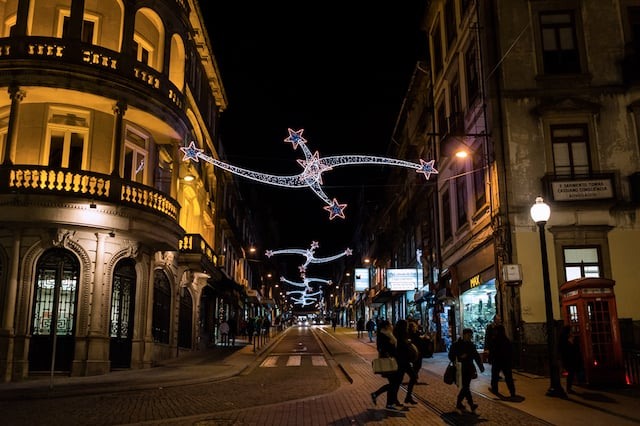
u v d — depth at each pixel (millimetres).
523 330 18094
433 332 29984
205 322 34375
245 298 54281
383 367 11266
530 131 19547
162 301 23844
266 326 41625
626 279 18391
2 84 18172
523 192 19172
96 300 18656
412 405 11852
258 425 9836
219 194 38000
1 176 17625
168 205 21156
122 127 19625
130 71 19688
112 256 19422
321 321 134625
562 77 19781
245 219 60000
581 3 20297
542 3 20391
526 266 18594
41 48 18500
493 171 19875
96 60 19172
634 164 19094
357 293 77938
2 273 17922
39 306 18203
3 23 19656
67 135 19484
